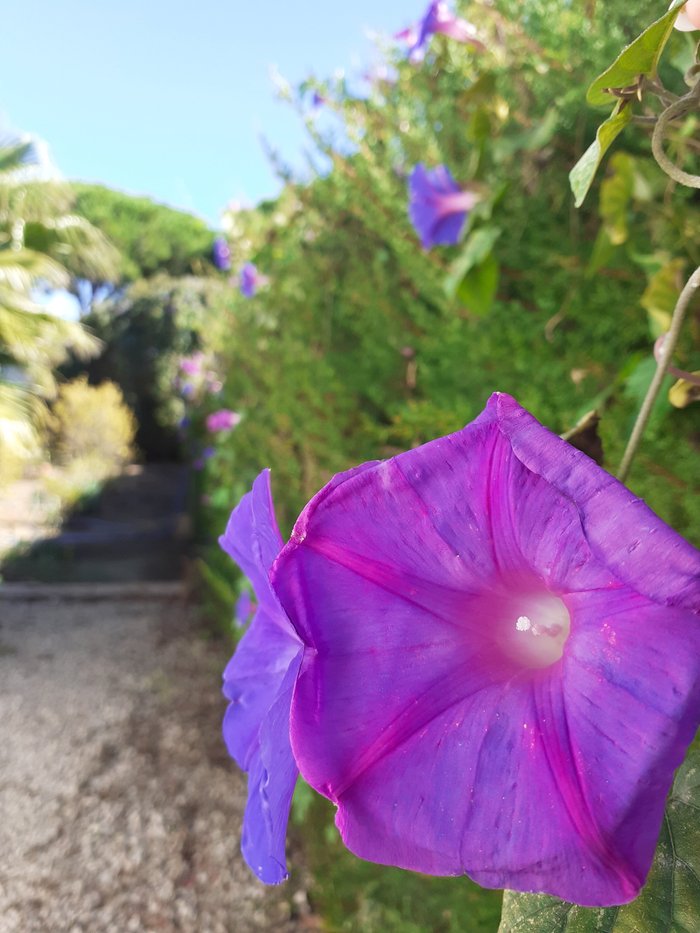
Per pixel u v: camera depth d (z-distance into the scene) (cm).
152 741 143
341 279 83
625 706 11
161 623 220
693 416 36
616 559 11
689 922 13
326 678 13
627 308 42
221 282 188
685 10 16
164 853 110
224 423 148
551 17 47
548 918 14
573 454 12
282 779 13
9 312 342
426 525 13
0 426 327
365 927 68
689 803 14
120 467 579
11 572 305
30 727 153
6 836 116
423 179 53
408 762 12
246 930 93
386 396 70
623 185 38
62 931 96
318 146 72
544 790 11
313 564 14
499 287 52
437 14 54
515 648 14
